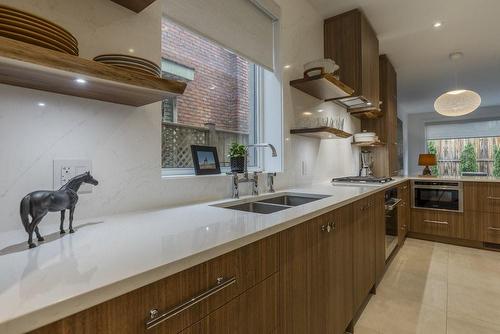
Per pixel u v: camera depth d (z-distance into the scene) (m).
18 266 0.57
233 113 2.11
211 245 0.72
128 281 0.53
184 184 1.41
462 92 3.83
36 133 0.91
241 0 1.90
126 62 0.94
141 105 1.17
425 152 8.27
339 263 1.60
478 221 3.57
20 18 0.68
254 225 0.95
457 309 2.05
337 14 2.90
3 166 0.84
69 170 0.98
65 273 0.54
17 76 0.78
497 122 7.34
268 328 0.97
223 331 0.77
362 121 4.20
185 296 0.66
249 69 2.28
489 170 7.38
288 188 2.25
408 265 2.96
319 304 1.35
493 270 2.81
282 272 1.05
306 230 1.23
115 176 1.12
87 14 1.03
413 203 4.04
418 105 7.45
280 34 2.22
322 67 2.17
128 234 0.83
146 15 1.23
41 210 0.74
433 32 3.32
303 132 2.27
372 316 1.98
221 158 1.99
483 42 3.61
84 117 1.03
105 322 0.51
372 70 3.19
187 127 1.71
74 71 0.74
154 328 0.60
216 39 1.68
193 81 1.77
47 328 0.44
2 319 0.39
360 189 2.19
